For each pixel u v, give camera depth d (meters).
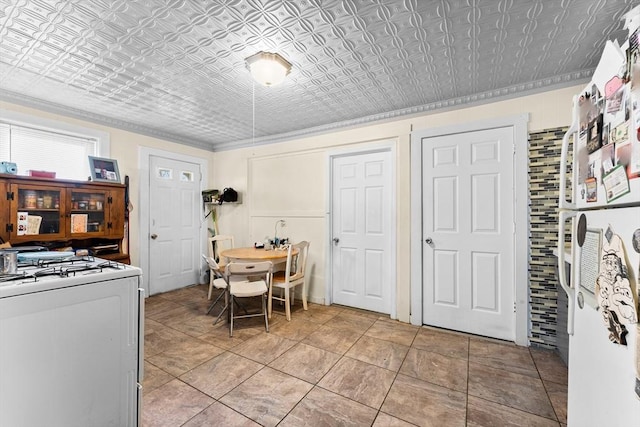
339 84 2.40
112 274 1.13
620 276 0.81
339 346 2.43
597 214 0.97
